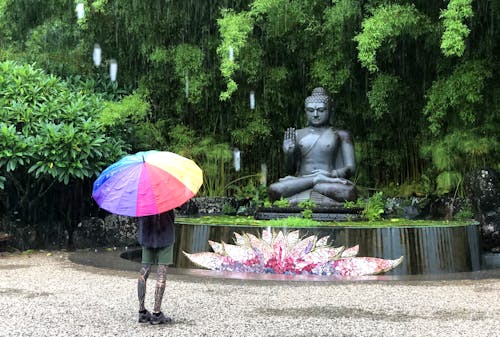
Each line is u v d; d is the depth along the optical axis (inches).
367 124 508.7
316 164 410.9
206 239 346.9
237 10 460.4
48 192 454.0
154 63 474.6
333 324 198.7
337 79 450.0
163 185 196.4
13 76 438.3
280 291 260.1
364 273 323.6
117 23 468.8
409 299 242.5
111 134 450.9
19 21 517.7
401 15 366.0
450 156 447.5
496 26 410.0
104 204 196.5
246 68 446.0
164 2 453.7
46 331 189.0
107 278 293.9
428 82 466.3
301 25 443.8
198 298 243.1
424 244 328.8
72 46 496.7
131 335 184.2
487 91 426.3
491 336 182.5
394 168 515.2
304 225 338.3
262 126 488.4
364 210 383.9
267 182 528.4
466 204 447.5
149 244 200.1
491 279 295.7
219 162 508.1
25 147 406.9
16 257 397.4
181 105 494.6
